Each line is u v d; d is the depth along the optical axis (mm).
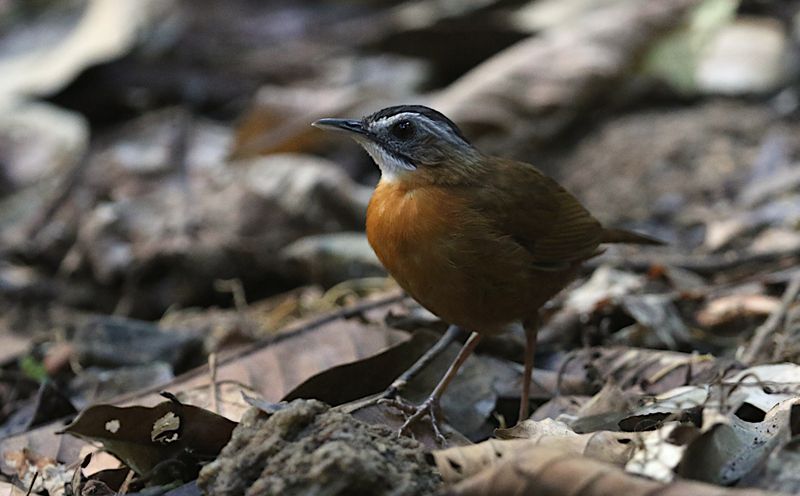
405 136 7797
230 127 16516
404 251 7566
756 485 5730
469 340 7801
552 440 6137
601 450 6059
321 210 13266
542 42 15477
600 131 14789
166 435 6906
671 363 8406
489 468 5508
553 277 8180
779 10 17469
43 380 9461
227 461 6000
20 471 7637
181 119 15758
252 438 6078
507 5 17266
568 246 8227
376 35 17328
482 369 8234
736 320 9703
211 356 8398
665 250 12203
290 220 13172
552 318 9828
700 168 13602
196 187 13812
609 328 9758
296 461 5691
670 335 9438
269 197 13289
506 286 7594
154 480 6965
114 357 10008
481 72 15133
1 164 16578
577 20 16031
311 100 15039
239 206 13250
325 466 5566
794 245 11141
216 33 18531
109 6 19094
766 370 7656
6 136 17062
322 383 7703
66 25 19203
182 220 13141
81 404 9250
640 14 15523
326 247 12438
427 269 7516
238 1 19109
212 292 12820
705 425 5891
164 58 17859
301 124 14766
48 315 12719
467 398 8031
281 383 8211
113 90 17406
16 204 15328
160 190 13953
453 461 5887
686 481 5488
